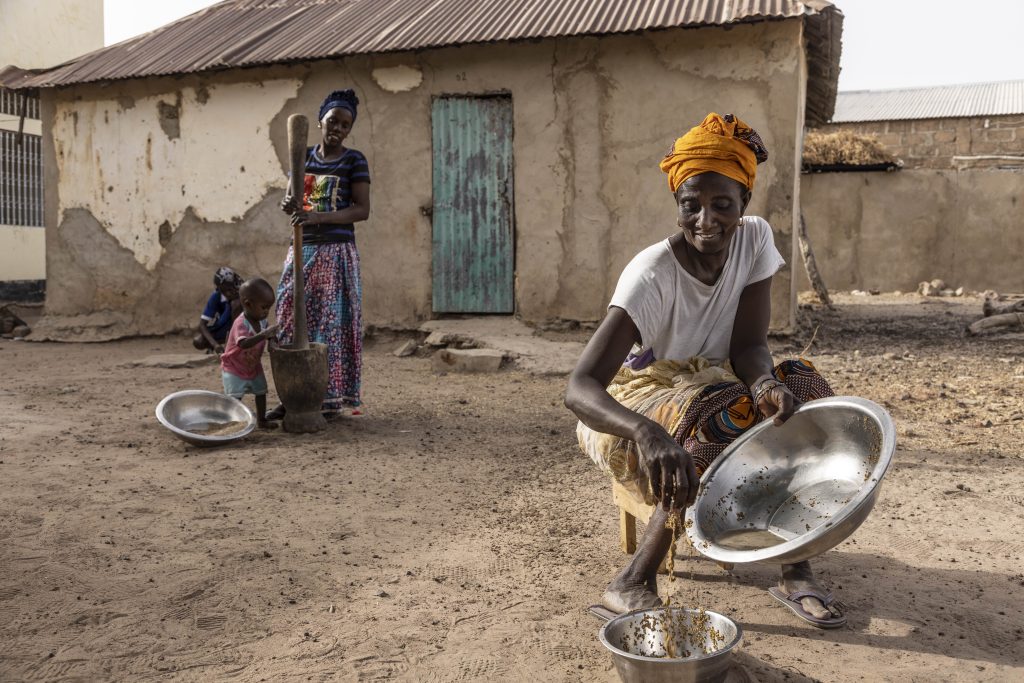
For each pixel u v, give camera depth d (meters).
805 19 8.62
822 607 2.68
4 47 16.08
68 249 11.04
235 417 5.24
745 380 2.78
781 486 2.61
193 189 10.45
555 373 7.62
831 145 19.00
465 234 9.69
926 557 3.23
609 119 9.11
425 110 9.63
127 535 3.39
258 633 2.60
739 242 2.76
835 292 18.95
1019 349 8.77
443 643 2.55
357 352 5.64
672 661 2.00
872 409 2.37
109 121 10.71
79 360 8.91
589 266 9.28
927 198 18.53
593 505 3.88
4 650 2.47
